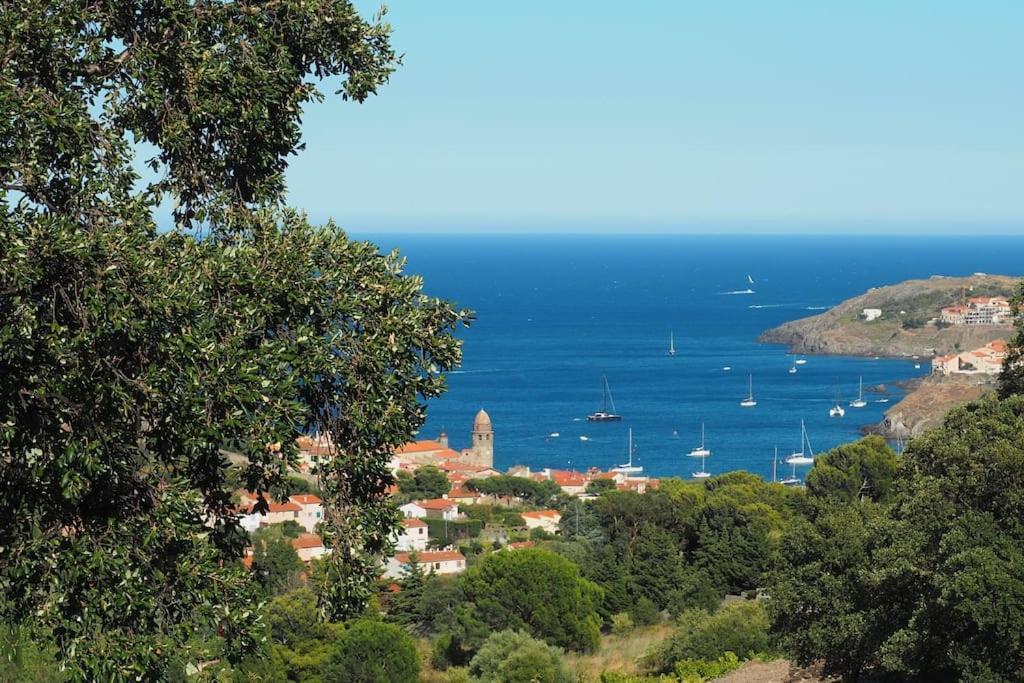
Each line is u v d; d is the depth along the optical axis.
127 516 16.70
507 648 59.38
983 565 29.83
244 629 17.42
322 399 18.86
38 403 15.91
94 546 16.38
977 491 32.56
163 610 17.22
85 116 17.59
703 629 58.75
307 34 19.78
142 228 17.11
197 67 18.36
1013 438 33.44
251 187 20.05
